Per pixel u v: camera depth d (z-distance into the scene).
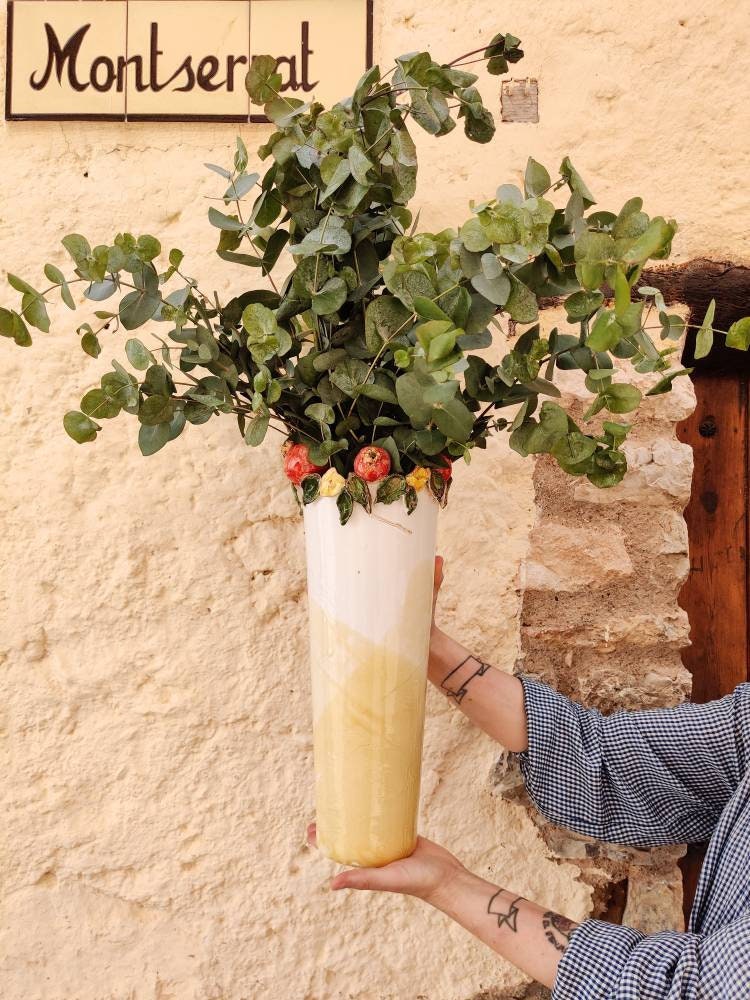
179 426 0.79
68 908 1.04
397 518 0.74
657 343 1.15
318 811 0.79
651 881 1.07
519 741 0.95
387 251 0.81
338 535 0.74
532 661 1.09
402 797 0.77
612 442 0.74
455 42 1.13
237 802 1.05
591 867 1.08
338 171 0.68
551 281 0.72
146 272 0.75
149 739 1.05
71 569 1.06
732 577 1.31
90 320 1.08
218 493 1.07
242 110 1.09
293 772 1.06
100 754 1.05
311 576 0.78
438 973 1.06
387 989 1.05
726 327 1.22
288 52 1.09
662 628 1.09
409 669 0.76
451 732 1.08
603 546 1.11
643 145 1.15
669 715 0.93
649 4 1.16
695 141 1.15
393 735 0.75
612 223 0.73
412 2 1.12
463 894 0.81
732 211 1.15
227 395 0.75
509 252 0.64
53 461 1.07
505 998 1.06
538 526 1.11
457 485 1.10
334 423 0.76
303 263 0.71
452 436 0.68
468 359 0.74
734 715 0.91
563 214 0.71
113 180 1.10
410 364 0.68
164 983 1.03
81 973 1.03
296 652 1.07
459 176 1.13
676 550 1.11
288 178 0.73
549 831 1.08
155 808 1.05
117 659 1.05
